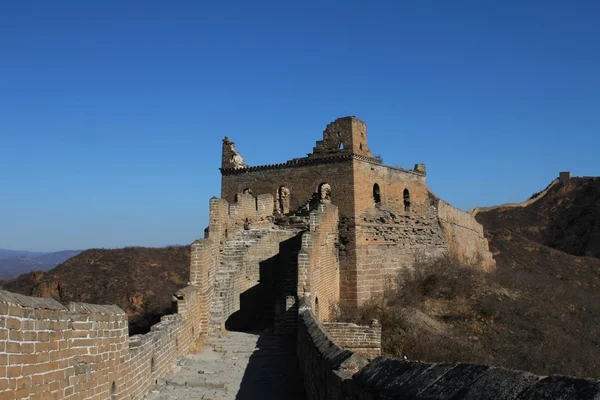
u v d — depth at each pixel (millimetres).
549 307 39562
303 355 18281
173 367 19781
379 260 37312
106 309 12219
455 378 6344
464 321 34688
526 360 30375
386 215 38625
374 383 7828
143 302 52719
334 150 37062
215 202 30234
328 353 11602
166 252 67250
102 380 11641
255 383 18094
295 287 30141
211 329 26312
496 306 36438
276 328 26453
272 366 20547
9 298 7828
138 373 15070
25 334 8141
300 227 35938
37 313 8555
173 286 57375
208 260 27172
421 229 42875
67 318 9789
